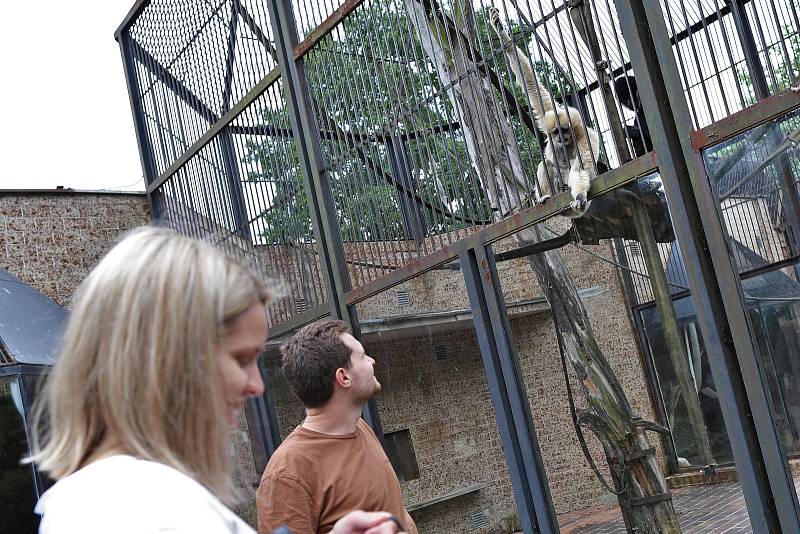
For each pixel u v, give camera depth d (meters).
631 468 4.63
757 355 3.00
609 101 3.94
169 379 0.90
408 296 5.61
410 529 2.85
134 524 0.79
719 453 6.00
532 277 8.13
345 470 2.73
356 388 2.81
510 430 4.09
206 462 0.93
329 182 5.39
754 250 5.03
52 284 8.12
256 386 1.03
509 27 4.13
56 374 0.93
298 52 5.40
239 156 6.38
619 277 8.24
